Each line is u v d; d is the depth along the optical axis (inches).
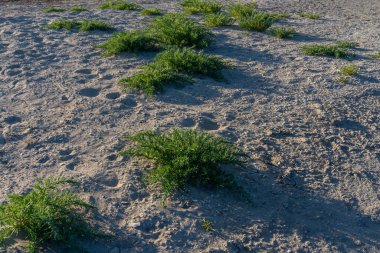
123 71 277.7
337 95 263.3
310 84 275.4
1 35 336.2
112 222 158.4
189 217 162.2
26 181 175.9
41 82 259.6
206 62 275.1
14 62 286.0
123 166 185.9
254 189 178.7
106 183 177.2
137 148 187.9
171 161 177.8
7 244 143.9
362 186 188.2
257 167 191.3
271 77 282.4
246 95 256.2
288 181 185.8
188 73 274.4
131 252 147.8
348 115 242.1
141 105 236.5
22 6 476.1
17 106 232.8
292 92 263.7
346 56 327.0
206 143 185.8
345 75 290.8
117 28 371.2
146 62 293.1
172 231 156.3
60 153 194.7
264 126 224.8
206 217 162.9
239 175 184.7
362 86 276.8
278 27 407.5
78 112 227.5
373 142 219.8
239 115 233.9
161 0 545.6
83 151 196.5
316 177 190.4
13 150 195.8
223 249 151.6
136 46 308.2
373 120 239.9
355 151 211.0
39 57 296.2
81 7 447.8
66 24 360.8
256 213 167.6
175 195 170.7
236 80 274.8
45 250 143.3
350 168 198.5
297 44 354.9
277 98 255.4
